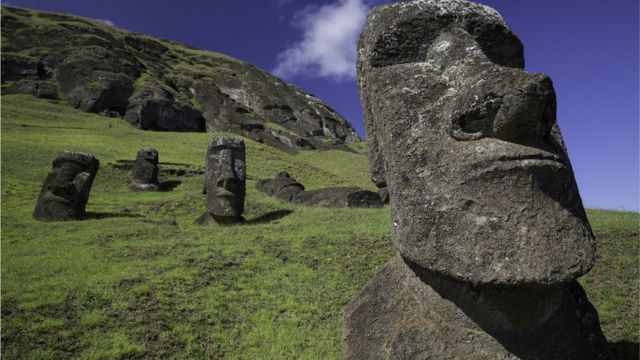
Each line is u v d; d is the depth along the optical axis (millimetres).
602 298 7336
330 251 10367
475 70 3293
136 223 14219
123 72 63688
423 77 3559
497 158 2975
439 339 3316
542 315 3283
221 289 8359
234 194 15180
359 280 8836
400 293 3688
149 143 36250
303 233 12156
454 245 2986
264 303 7934
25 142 28234
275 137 69250
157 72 75688
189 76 85812
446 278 3297
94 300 7551
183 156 32656
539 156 2971
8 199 17062
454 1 3955
